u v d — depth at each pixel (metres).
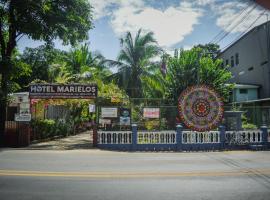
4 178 9.62
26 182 9.11
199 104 18.84
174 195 7.71
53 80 31.78
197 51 30.30
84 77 33.41
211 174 10.38
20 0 19.02
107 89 29.19
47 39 21.50
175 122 19.50
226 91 30.19
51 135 24.84
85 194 7.81
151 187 8.57
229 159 14.17
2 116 19.77
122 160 13.73
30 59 23.20
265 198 7.42
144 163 12.86
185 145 18.42
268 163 12.91
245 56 37.75
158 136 18.41
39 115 25.02
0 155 15.12
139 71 38.72
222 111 18.91
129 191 8.12
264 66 33.22
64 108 31.47
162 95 34.56
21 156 14.77
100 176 10.02
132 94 38.06
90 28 22.86
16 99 20.03
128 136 18.41
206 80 29.77
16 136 19.55
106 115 19.00
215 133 18.78
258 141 19.00
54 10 21.03
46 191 8.09
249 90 34.88
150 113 19.44
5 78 19.92
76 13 21.97
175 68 30.09
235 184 8.91
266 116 25.98
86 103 31.39
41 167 11.63
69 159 13.89
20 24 19.88
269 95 32.22
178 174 10.39
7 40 22.56
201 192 8.00
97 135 18.66
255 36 35.06
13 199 7.32
